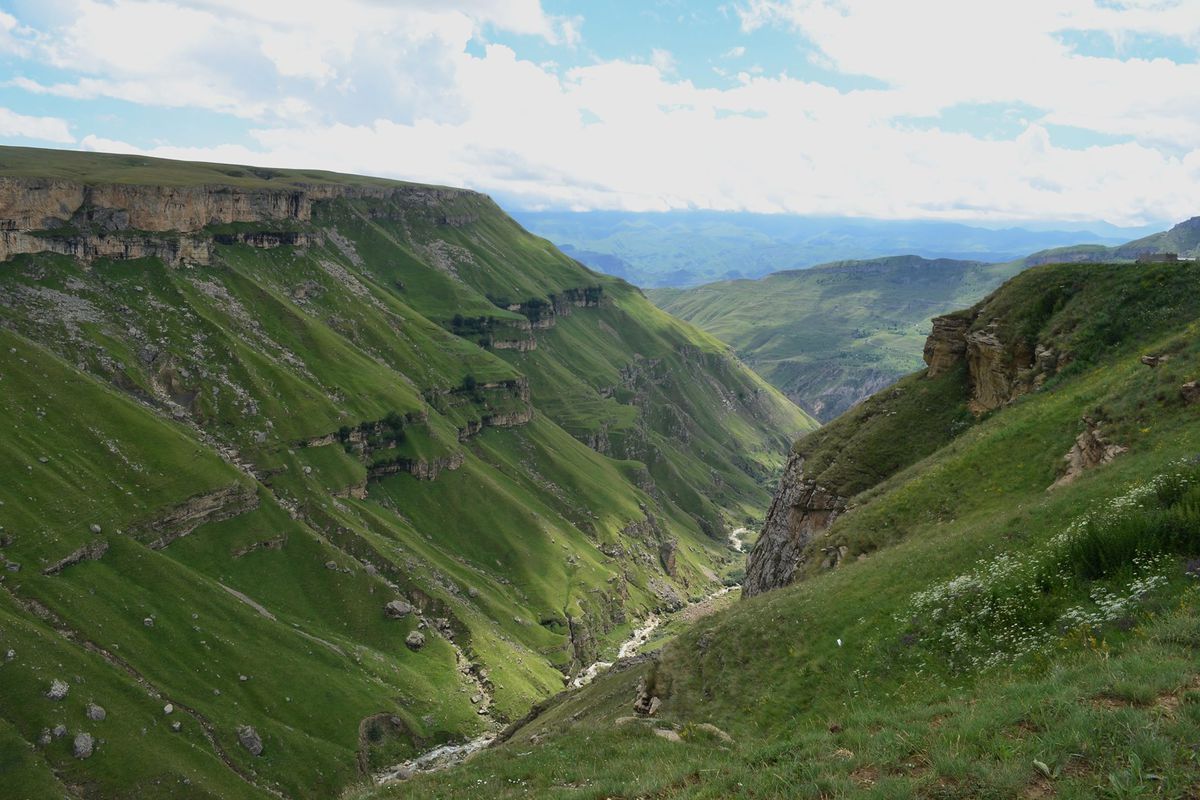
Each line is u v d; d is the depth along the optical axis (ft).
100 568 470.80
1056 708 68.18
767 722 124.77
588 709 244.42
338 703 483.10
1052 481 190.49
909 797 61.31
